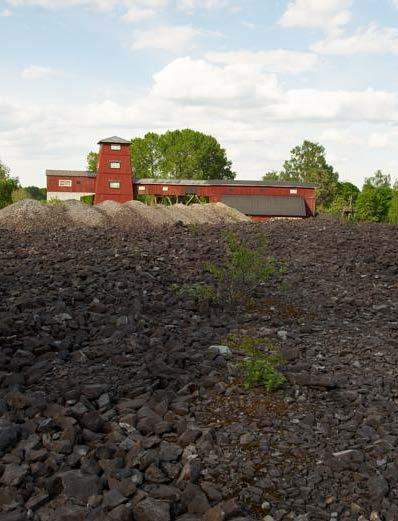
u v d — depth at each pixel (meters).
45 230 23.98
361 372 6.48
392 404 5.52
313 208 59.75
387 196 70.06
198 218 34.69
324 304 9.95
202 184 59.47
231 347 7.21
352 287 11.52
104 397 5.39
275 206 57.41
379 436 4.79
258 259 10.27
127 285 10.55
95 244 17.31
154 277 11.49
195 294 9.88
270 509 3.76
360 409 5.38
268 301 10.08
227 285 10.52
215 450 4.48
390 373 6.47
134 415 4.98
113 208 31.28
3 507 3.61
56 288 10.08
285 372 6.34
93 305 8.79
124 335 7.45
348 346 7.50
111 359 6.60
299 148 125.12
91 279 10.89
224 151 109.06
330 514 3.70
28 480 3.91
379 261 14.11
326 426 4.96
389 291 11.27
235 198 58.59
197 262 13.66
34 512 3.59
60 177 67.94
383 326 8.66
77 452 4.32
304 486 4.02
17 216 26.88
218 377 6.09
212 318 8.74
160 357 6.58
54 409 5.00
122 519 3.46
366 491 3.96
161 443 4.55
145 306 8.95
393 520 3.64
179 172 104.00
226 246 16.78
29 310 8.47
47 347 6.82
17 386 5.57
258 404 5.43
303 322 8.78
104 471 4.07
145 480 4.00
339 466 4.25
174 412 5.19
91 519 3.47
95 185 64.12
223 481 4.07
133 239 18.81
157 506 3.58
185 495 3.78
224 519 3.52
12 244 16.98
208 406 5.37
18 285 10.15
